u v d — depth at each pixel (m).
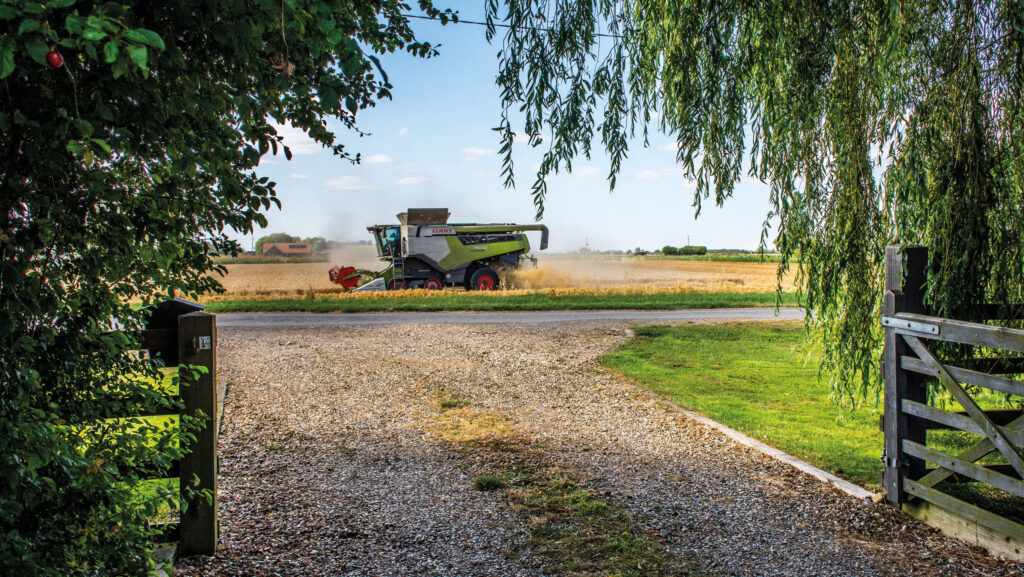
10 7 1.18
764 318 16.69
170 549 3.08
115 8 1.30
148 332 3.07
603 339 12.53
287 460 5.05
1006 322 4.16
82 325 2.09
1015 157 3.94
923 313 4.05
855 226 4.39
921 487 3.82
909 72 4.34
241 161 2.17
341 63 1.86
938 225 3.96
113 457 2.17
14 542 1.61
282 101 2.62
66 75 1.51
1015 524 3.24
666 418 6.43
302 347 11.39
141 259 2.09
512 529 3.63
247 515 3.83
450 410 6.84
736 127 4.47
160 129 1.76
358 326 14.48
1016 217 3.90
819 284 4.71
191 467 3.11
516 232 24.27
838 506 4.03
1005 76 3.79
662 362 9.94
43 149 1.57
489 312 18.31
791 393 7.65
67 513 1.90
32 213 1.71
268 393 7.66
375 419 6.44
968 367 4.12
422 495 4.22
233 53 1.73
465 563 3.19
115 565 2.16
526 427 6.12
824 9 4.21
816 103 4.30
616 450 5.32
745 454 5.18
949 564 3.21
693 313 18.23
